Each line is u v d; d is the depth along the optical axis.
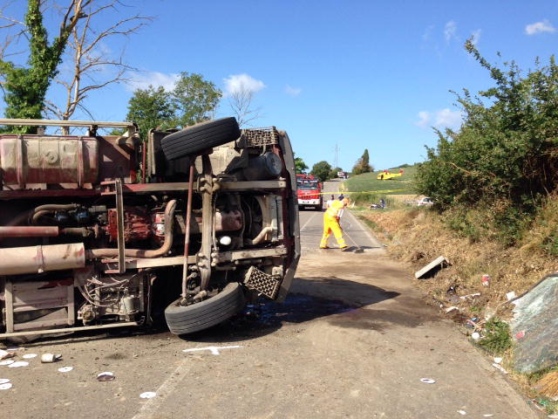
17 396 4.48
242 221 6.66
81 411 4.19
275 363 5.39
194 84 37.28
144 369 5.19
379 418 4.11
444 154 13.67
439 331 6.72
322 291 9.42
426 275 10.36
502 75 8.91
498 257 8.77
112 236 6.16
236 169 6.89
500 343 5.88
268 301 8.49
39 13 15.83
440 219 12.99
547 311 5.72
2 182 5.72
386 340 6.29
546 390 4.65
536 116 8.43
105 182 6.12
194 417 4.09
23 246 6.07
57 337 6.32
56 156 5.77
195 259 6.34
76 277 6.10
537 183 9.02
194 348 5.91
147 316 6.50
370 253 14.98
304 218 29.94
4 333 5.88
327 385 4.79
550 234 7.71
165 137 6.08
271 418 4.09
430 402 4.43
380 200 41.47
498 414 4.21
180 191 6.43
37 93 15.84
